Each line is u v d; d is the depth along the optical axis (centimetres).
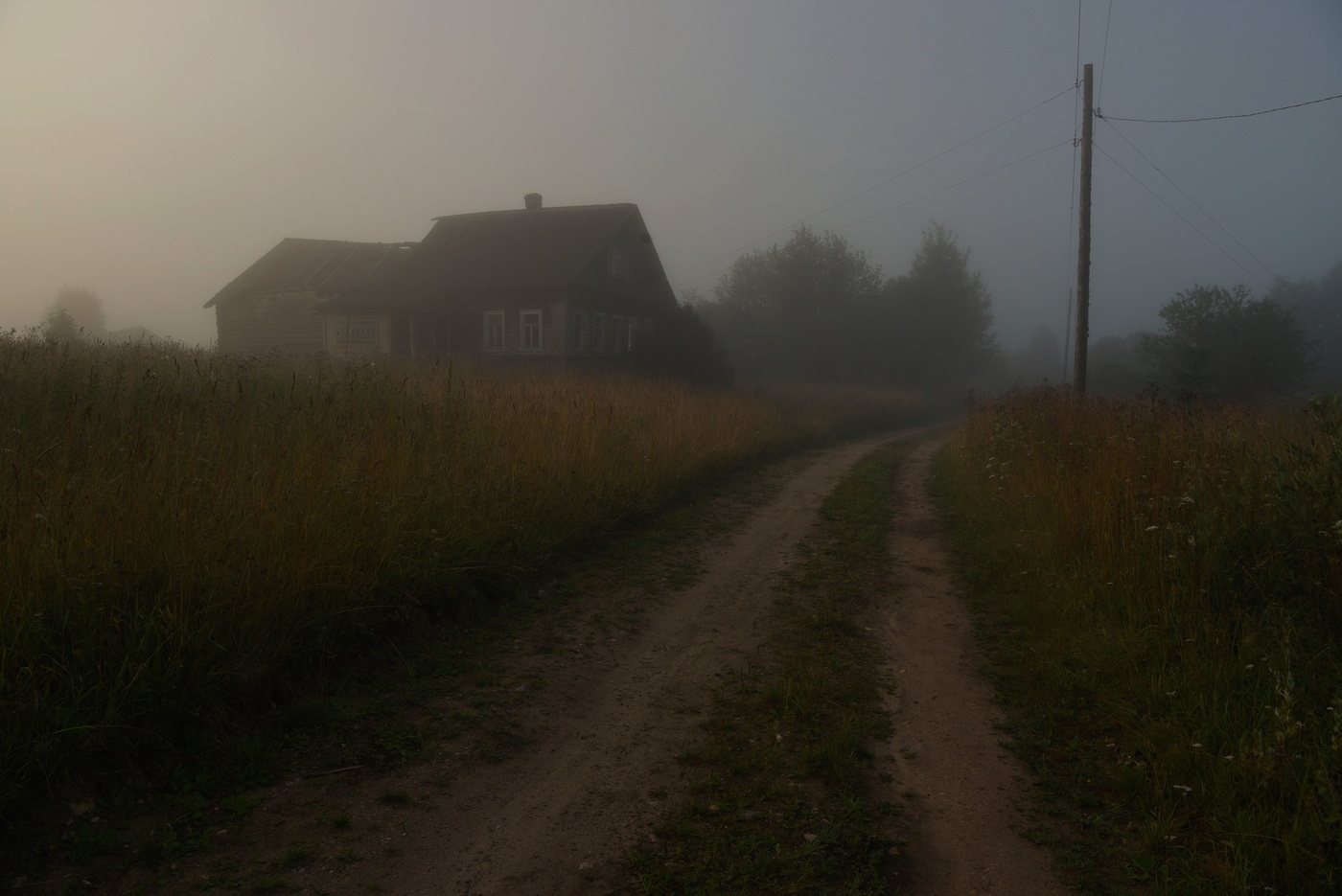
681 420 1318
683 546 868
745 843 338
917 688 516
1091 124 1855
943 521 1066
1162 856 326
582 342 2891
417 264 3109
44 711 327
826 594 721
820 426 2256
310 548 488
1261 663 429
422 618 547
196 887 291
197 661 386
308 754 392
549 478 820
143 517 440
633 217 3284
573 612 633
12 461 486
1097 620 554
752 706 482
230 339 3472
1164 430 896
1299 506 546
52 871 290
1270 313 3173
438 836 338
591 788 384
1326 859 296
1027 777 402
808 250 4838
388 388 1007
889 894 308
